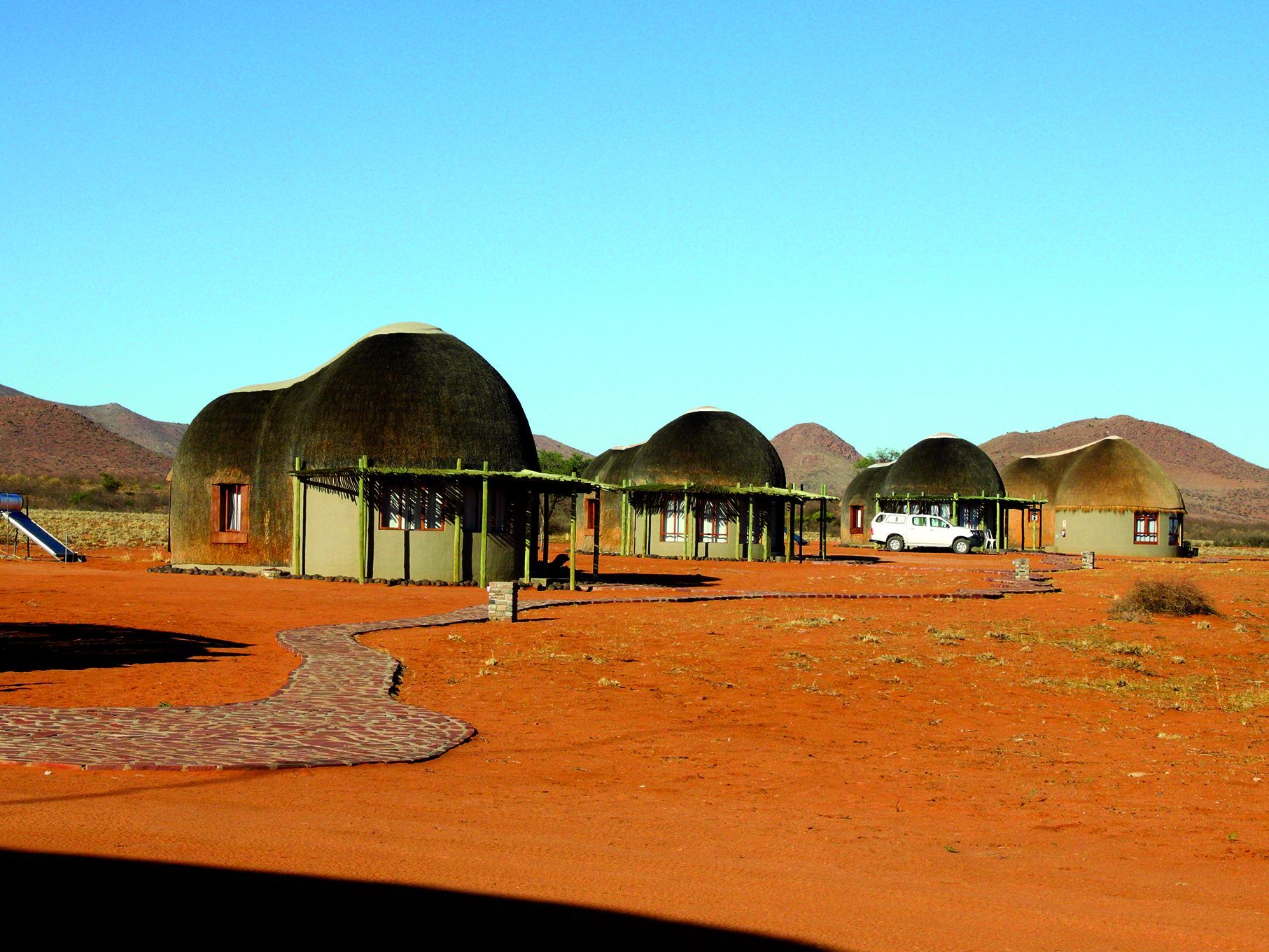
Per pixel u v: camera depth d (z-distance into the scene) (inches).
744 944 219.1
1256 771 432.5
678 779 392.5
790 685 600.1
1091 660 717.9
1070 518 2447.1
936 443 2534.5
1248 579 1397.6
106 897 227.9
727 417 1990.7
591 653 682.2
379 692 520.4
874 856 301.7
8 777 336.5
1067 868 297.7
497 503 1263.5
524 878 259.4
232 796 327.3
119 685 525.7
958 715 543.5
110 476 4082.2
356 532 1231.5
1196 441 6712.6
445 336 1328.7
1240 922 251.3
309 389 1332.4
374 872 257.0
